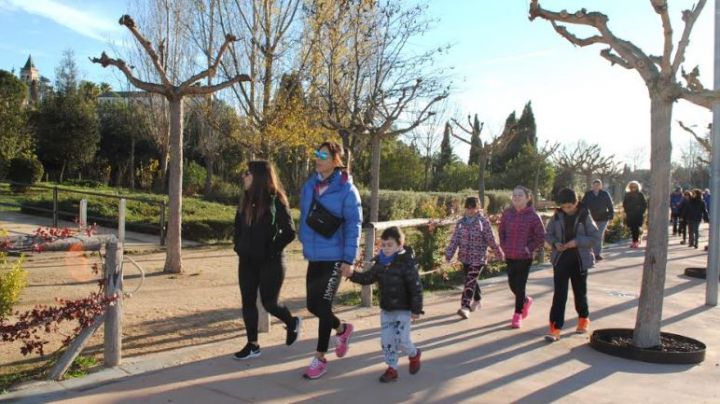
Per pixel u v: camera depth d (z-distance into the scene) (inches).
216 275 398.0
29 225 576.4
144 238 562.9
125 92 1302.9
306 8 596.1
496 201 1266.0
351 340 245.1
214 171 1368.1
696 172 2181.3
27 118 1150.3
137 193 956.0
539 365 220.2
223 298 323.0
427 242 393.4
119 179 1421.0
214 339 243.1
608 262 525.0
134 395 175.5
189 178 1196.5
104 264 199.0
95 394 175.2
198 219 601.0
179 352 218.4
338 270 196.5
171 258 397.4
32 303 286.4
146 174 1290.6
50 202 650.8
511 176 1674.5
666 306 339.6
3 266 216.8
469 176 1656.0
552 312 257.9
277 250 207.0
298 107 611.5
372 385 192.1
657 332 234.2
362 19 541.0
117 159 1434.5
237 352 214.8
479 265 298.2
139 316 274.1
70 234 192.9
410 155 1523.1
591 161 1323.8
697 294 377.7
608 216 528.4
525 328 277.0
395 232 198.2
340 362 214.8
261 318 252.4
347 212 195.8
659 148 231.8
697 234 682.2
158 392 178.5
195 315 280.8
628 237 775.1
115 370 195.8
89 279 352.8
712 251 342.3
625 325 289.1
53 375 184.5
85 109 1259.2
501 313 308.5
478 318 295.7
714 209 343.6
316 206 196.5
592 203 527.8
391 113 510.0
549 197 1718.8
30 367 198.4
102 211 621.3
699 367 222.5
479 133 926.4
